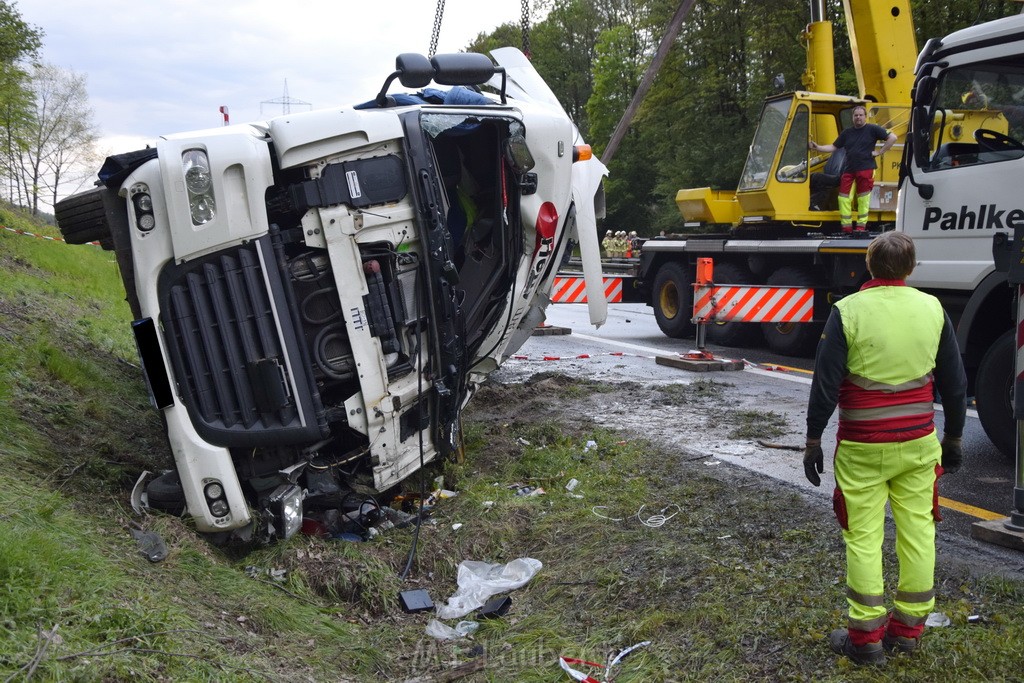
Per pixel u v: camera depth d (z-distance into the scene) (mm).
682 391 8766
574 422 7469
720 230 16250
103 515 4422
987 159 6418
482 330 5758
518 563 4777
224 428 4562
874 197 11648
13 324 7516
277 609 4012
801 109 11930
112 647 3027
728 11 31422
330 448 5191
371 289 4836
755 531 4801
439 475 6129
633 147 43938
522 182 5645
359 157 4785
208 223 4453
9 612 3035
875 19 11281
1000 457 6371
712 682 3391
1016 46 6199
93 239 5281
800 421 7449
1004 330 6512
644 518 5164
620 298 14047
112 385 7156
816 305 11320
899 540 3445
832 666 3385
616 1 52469
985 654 3359
